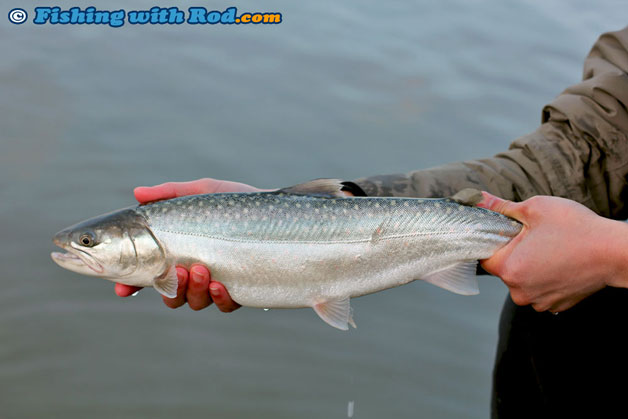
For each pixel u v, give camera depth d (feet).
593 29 8.78
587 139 4.01
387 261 3.77
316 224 3.76
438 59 8.05
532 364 4.25
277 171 6.22
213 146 6.44
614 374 4.09
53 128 6.48
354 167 6.32
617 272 3.59
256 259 3.74
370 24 8.71
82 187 5.84
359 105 7.17
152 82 7.27
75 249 3.77
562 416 4.16
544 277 3.67
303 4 8.96
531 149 4.07
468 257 3.77
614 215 4.08
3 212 5.55
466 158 6.51
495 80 7.72
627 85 3.99
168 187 3.94
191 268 3.75
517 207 3.76
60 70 7.30
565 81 7.74
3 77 7.07
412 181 4.05
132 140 6.43
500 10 9.19
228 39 8.09
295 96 7.25
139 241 3.76
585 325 4.16
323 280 3.77
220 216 3.76
